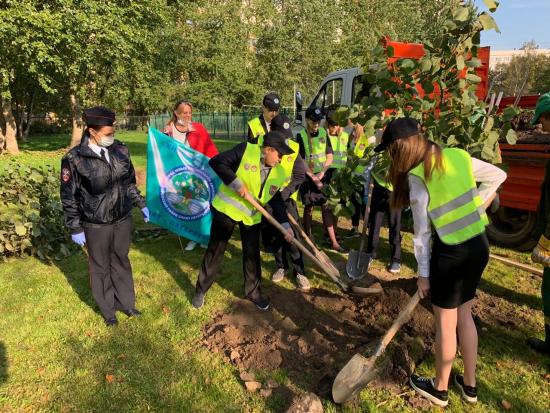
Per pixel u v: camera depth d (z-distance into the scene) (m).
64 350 3.37
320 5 31.41
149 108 31.70
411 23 33.78
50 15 13.34
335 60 30.94
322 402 2.80
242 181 3.57
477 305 4.10
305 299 4.12
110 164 3.46
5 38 13.00
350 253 4.48
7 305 4.08
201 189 5.32
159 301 4.14
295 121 9.18
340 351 3.27
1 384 3.00
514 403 2.84
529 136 5.69
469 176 2.51
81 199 3.48
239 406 2.80
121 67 16.25
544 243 3.16
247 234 3.78
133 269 4.89
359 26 33.91
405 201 2.64
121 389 2.95
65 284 4.54
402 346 3.29
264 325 3.68
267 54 32.25
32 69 13.55
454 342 2.64
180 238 5.89
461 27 3.31
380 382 2.99
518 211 5.43
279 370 3.10
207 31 31.36
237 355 3.28
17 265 5.07
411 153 2.44
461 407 2.80
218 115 28.75
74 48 13.80
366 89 4.68
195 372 3.12
